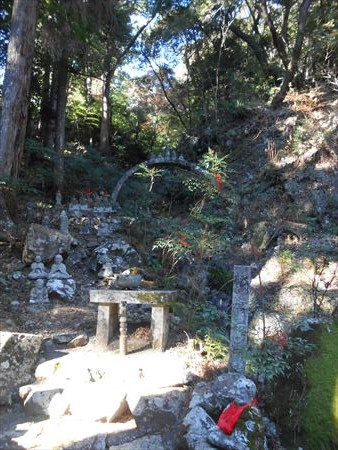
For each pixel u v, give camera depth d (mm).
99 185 8961
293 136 9039
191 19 12406
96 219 6867
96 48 10055
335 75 10414
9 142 6820
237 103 11367
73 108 14914
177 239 4648
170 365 3320
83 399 2934
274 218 6801
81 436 2637
